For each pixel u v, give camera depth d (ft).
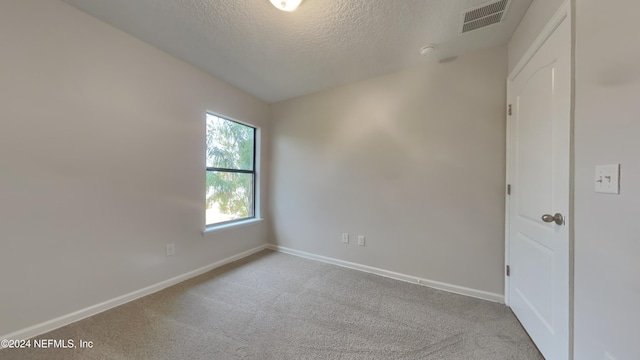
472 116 6.97
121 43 6.22
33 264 4.93
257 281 7.82
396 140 8.18
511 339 5.02
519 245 5.65
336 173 9.52
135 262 6.58
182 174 7.77
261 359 4.42
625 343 2.67
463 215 7.12
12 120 4.66
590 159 3.27
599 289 3.09
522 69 5.49
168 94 7.32
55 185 5.20
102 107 5.90
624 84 2.73
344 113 9.31
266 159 11.43
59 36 5.22
